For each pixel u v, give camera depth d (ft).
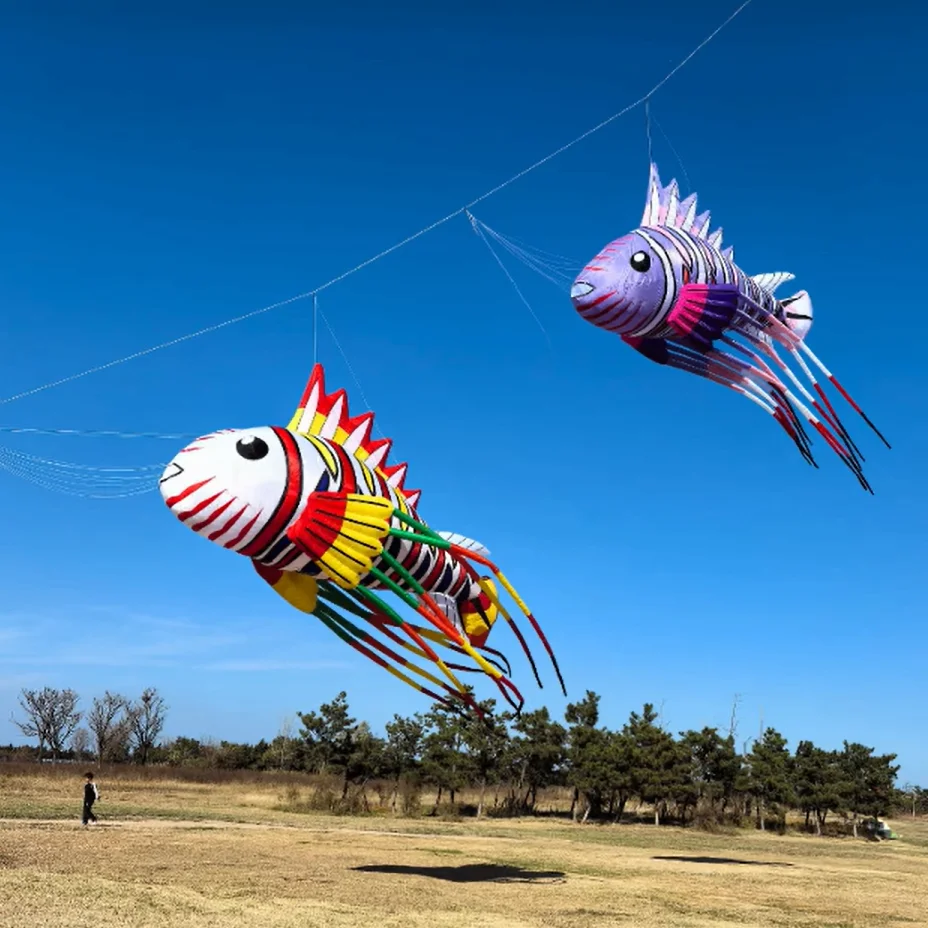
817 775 203.82
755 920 57.93
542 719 186.09
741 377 50.60
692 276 46.78
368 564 42.45
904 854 147.33
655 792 178.50
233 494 39.81
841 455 48.32
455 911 53.31
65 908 46.96
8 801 114.83
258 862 72.18
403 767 167.12
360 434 46.70
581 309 47.06
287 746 239.71
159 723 243.19
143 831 90.68
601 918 53.83
